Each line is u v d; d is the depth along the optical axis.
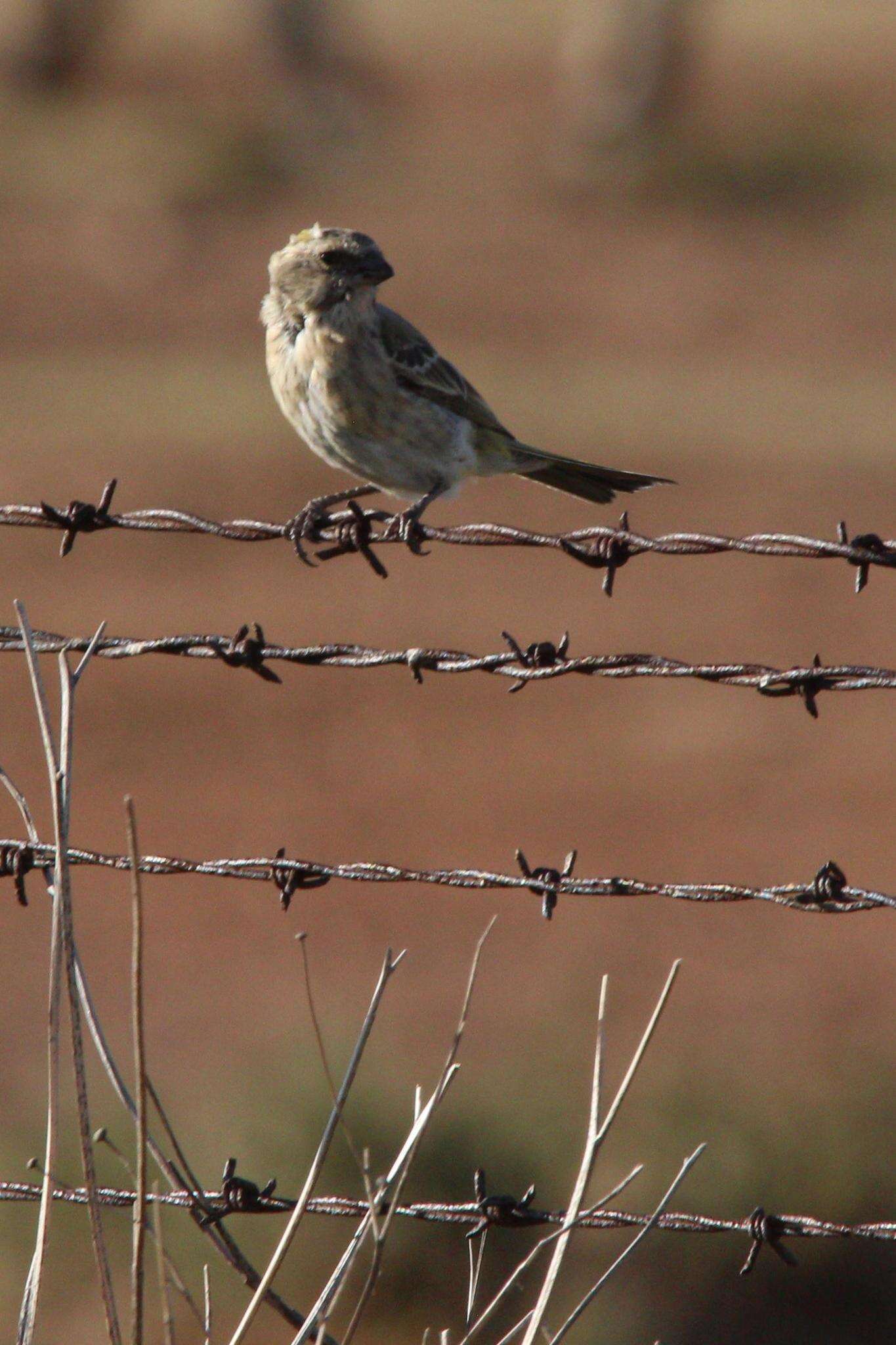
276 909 16.33
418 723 20.53
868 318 40.84
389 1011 14.07
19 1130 11.50
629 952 15.28
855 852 17.23
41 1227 4.47
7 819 18.05
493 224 47.47
